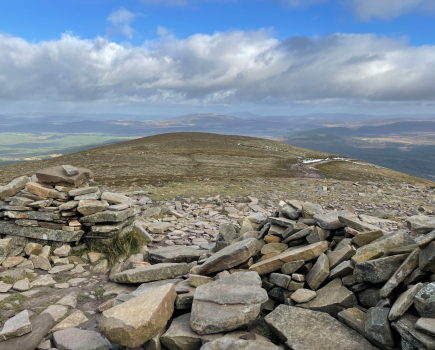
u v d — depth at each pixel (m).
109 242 9.14
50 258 8.48
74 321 5.59
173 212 16.81
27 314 5.29
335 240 7.19
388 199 24.95
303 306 5.45
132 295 6.04
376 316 4.50
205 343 4.38
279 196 24.33
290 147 124.12
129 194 23.36
